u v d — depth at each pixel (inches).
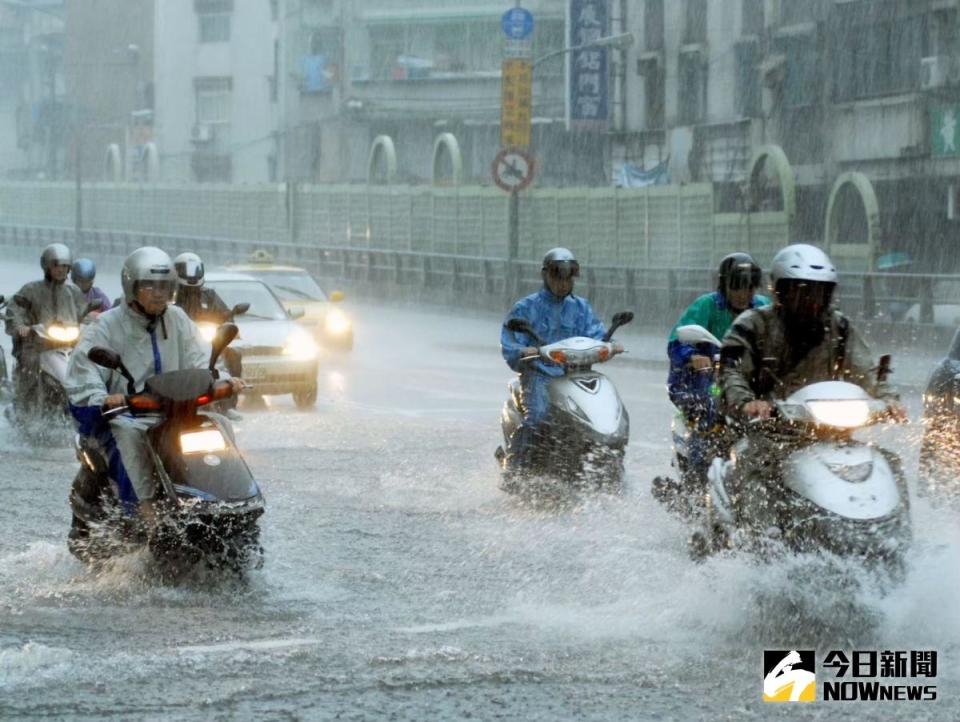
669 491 665.6
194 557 579.5
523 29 2709.2
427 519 748.6
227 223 4333.2
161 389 561.0
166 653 463.5
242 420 1236.5
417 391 1520.7
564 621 514.0
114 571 586.6
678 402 655.1
